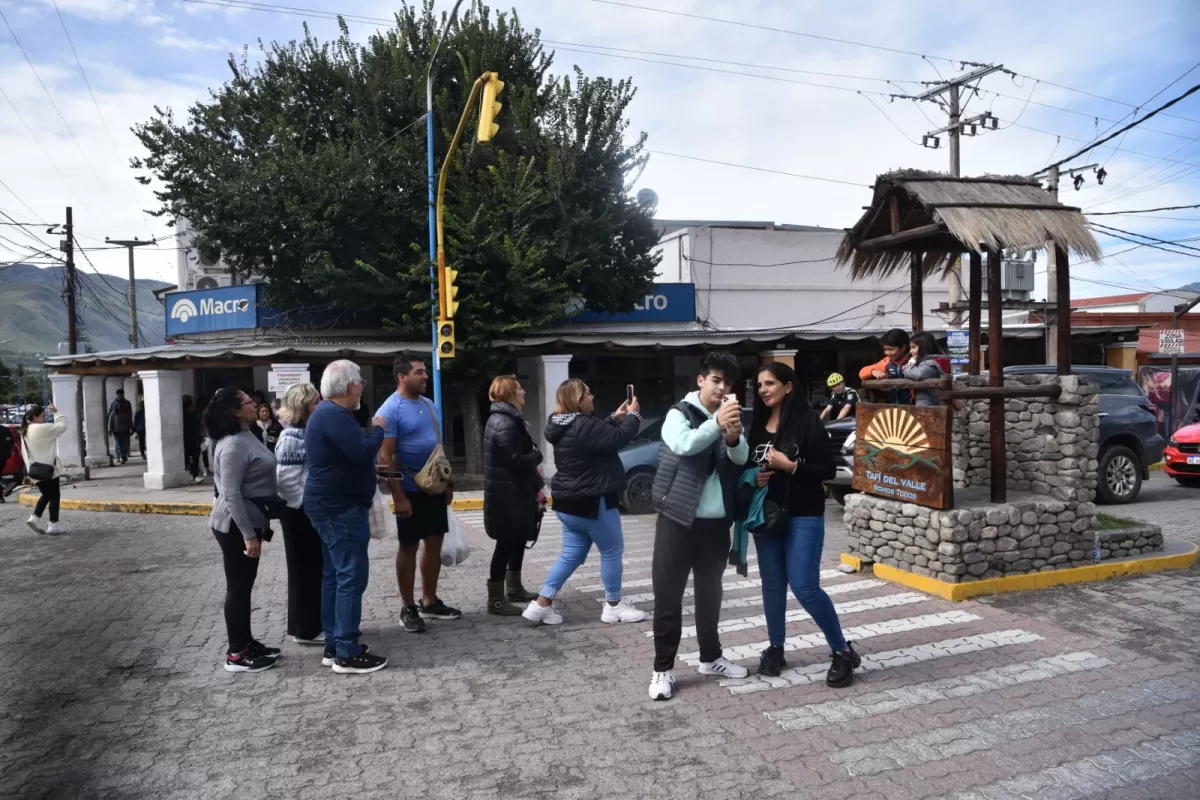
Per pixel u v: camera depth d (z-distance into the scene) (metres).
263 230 16.22
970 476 7.91
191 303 20.42
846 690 4.57
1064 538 6.76
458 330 15.98
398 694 4.67
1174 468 13.28
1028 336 21.33
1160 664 4.87
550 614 5.98
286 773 3.74
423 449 5.76
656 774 3.65
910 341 7.85
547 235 16.98
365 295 16.42
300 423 5.51
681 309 22.41
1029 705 4.31
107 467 21.34
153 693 4.78
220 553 9.59
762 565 4.77
